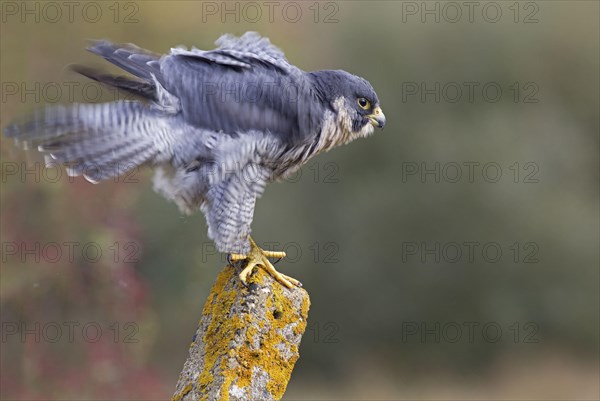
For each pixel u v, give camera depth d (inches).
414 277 903.1
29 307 515.2
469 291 905.5
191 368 225.1
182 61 281.0
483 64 909.2
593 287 906.1
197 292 581.3
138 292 534.9
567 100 966.4
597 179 971.9
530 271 900.6
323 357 923.4
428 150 887.1
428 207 891.4
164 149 272.2
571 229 900.6
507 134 894.4
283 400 888.3
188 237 572.1
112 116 267.3
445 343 909.2
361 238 898.7
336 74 304.2
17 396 514.6
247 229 271.3
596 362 901.2
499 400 855.1
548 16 935.0
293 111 285.7
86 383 527.5
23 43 505.7
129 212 533.3
